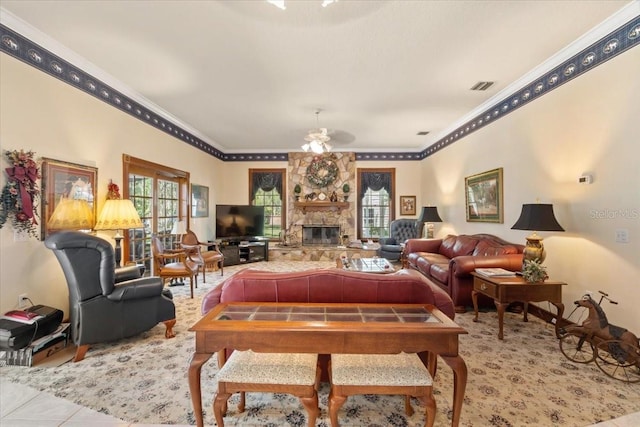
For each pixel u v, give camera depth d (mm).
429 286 1795
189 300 3998
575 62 2889
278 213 7707
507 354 2469
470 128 4922
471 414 1734
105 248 2420
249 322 1440
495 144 4227
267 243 7062
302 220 7562
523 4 2252
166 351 2529
